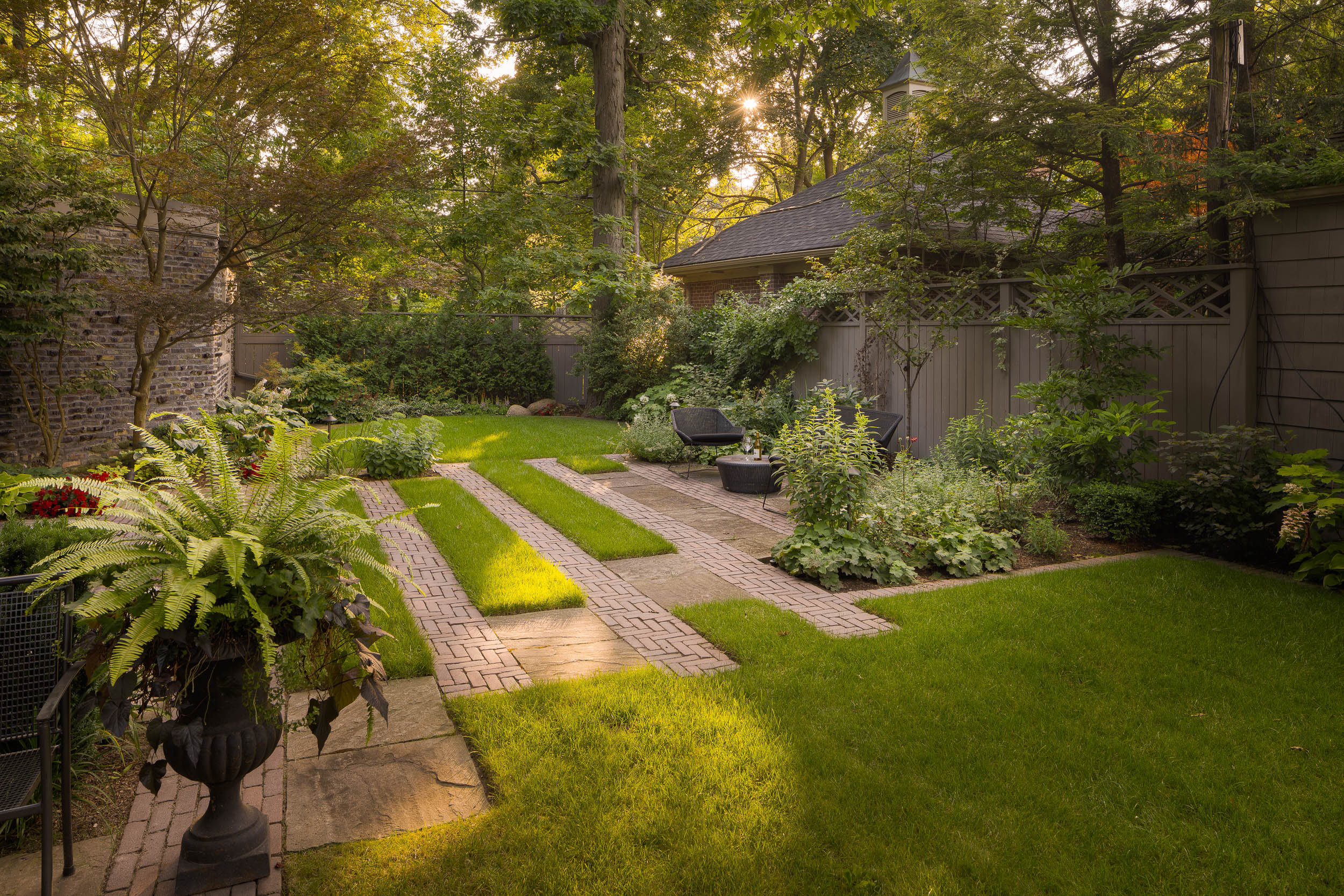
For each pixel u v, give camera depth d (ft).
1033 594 19.22
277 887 9.20
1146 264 33.12
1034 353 31.78
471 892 9.05
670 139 90.63
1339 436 23.41
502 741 12.27
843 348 41.57
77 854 9.80
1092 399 26.91
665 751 11.88
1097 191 36.91
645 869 9.40
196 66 31.60
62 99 32.04
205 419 10.67
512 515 28.12
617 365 55.42
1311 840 10.03
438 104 56.54
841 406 38.29
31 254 26.63
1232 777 11.42
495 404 59.82
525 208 58.23
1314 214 23.72
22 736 9.92
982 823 10.33
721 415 37.83
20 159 27.07
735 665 15.49
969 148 33.22
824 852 9.79
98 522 9.12
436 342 59.47
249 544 8.83
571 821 10.28
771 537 25.36
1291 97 33.68
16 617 9.89
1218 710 13.43
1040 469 27.25
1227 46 28.81
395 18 64.69
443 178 39.40
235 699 9.17
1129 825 10.34
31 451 32.22
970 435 31.09
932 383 36.96
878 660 15.44
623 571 21.72
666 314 54.85
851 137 94.68
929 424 37.22
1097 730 12.78
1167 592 19.34
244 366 55.98
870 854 9.68
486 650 16.20
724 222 117.08
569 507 28.53
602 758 11.68
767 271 56.39
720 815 10.42
